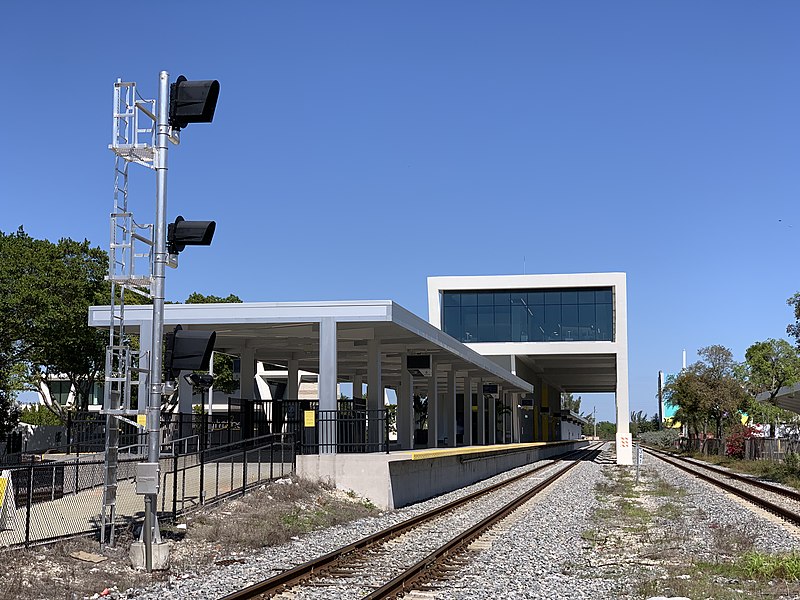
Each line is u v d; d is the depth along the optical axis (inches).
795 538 712.4
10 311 1583.4
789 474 1581.0
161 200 587.2
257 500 832.9
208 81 589.0
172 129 596.4
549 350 2706.7
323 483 976.3
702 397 2765.7
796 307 1720.0
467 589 490.6
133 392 1663.4
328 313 1074.1
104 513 606.9
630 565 585.0
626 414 2650.1
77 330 1692.9
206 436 1222.9
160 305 584.1
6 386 1758.1
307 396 3115.2
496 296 2773.1
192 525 706.2
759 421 2906.0
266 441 1331.2
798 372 2723.9
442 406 2901.1
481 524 778.2
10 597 454.9
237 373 2380.7
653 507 1035.9
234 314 1085.1
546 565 584.1
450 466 1355.8
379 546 658.8
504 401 2674.7
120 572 548.4
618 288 2704.2
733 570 550.3
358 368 1982.0
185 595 474.3
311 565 535.8
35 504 767.1
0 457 1062.4
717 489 1338.6
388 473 980.6
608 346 2682.1
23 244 1681.8
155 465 568.7
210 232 587.8
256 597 456.1
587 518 909.2
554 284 2721.5
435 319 2748.5
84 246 1740.9
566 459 2770.7
